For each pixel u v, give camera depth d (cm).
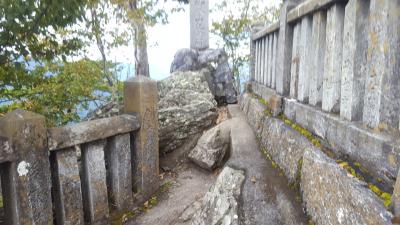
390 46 152
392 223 121
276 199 232
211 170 404
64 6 278
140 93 318
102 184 289
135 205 328
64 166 252
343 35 203
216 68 698
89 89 556
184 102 502
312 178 207
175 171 422
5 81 332
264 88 433
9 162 212
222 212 230
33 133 222
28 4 257
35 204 228
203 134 459
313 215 198
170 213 309
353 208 150
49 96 484
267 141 334
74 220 262
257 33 507
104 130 280
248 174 276
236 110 558
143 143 330
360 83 187
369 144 164
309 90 266
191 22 781
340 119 202
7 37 270
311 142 236
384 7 153
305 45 269
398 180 126
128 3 498
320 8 231
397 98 149
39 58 341
